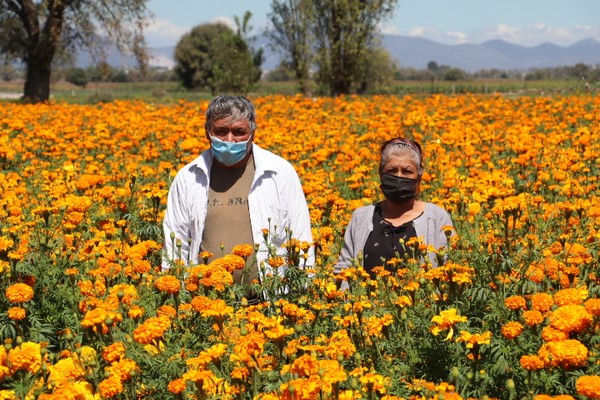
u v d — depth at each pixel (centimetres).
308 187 668
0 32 3325
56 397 256
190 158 884
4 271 360
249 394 273
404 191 437
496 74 19475
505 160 923
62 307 369
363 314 329
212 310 302
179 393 272
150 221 546
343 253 462
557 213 514
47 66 3419
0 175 791
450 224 450
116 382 259
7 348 275
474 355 287
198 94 4650
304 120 1590
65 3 3253
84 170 916
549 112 1694
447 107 2003
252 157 444
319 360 271
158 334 284
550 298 299
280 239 439
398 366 304
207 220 438
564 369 272
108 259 391
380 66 5428
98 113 1883
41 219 549
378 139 1202
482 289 332
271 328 281
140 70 3416
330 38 3788
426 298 346
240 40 3847
